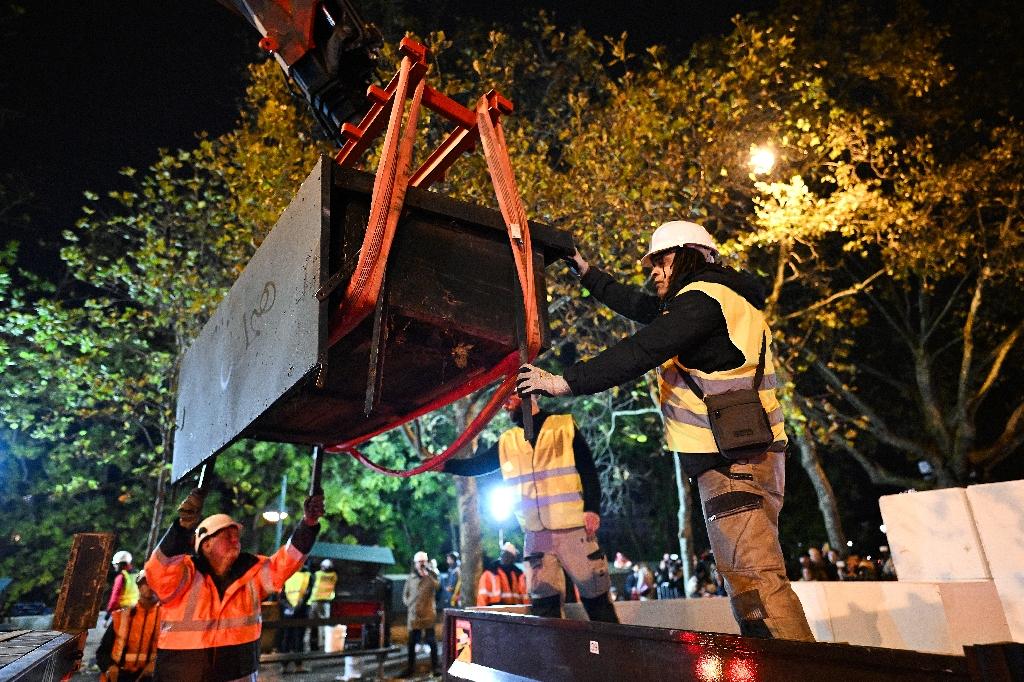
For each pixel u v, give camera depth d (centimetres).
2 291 1269
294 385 177
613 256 1044
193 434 284
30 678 210
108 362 1479
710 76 1130
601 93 1223
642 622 462
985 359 1712
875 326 2059
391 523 2566
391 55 1088
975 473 1634
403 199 199
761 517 234
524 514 424
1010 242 1430
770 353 259
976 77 1598
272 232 217
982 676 130
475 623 331
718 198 1180
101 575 473
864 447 2156
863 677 156
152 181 1259
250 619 378
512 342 223
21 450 1952
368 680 1022
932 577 366
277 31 307
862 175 1340
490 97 253
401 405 301
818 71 1430
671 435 257
